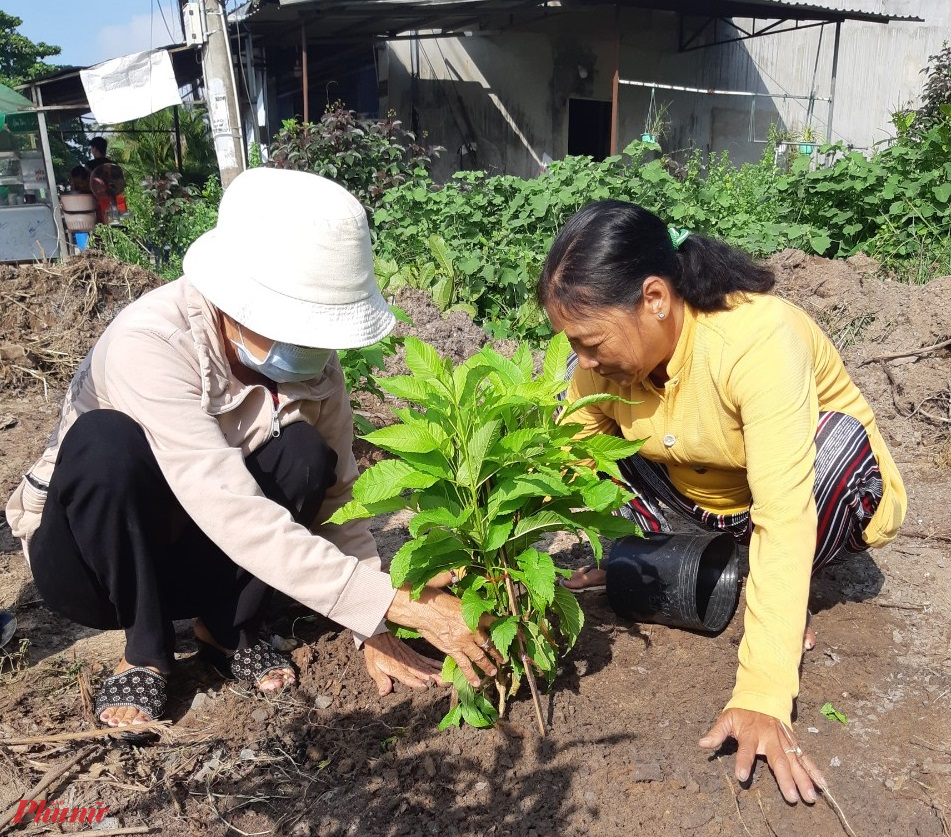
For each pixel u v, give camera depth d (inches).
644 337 81.3
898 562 123.3
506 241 274.7
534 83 561.3
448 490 79.7
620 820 77.0
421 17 464.4
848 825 75.3
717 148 629.3
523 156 566.9
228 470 79.4
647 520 110.1
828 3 647.1
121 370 80.0
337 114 380.8
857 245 299.0
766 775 81.0
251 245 75.4
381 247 299.7
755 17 540.4
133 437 81.6
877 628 105.6
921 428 176.2
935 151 305.0
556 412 103.5
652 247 79.0
